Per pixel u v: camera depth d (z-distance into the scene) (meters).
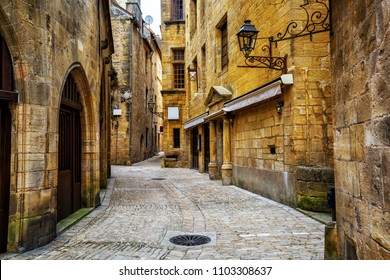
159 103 44.72
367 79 2.79
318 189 7.61
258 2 10.39
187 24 22.88
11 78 5.05
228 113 13.17
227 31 13.77
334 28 3.82
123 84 25.73
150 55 35.62
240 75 12.14
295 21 8.25
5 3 4.75
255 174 10.97
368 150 2.81
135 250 5.09
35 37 5.27
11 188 5.05
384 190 2.49
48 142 5.52
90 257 4.72
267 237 5.80
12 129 5.09
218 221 7.11
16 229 5.00
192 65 21.25
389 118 2.37
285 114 8.65
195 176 17.52
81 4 7.39
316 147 8.16
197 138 21.58
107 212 8.12
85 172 8.45
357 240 3.15
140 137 30.05
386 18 2.37
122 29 25.95
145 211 8.27
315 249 5.09
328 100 8.19
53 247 5.27
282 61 8.70
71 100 7.49
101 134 12.31
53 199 5.70
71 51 6.70
